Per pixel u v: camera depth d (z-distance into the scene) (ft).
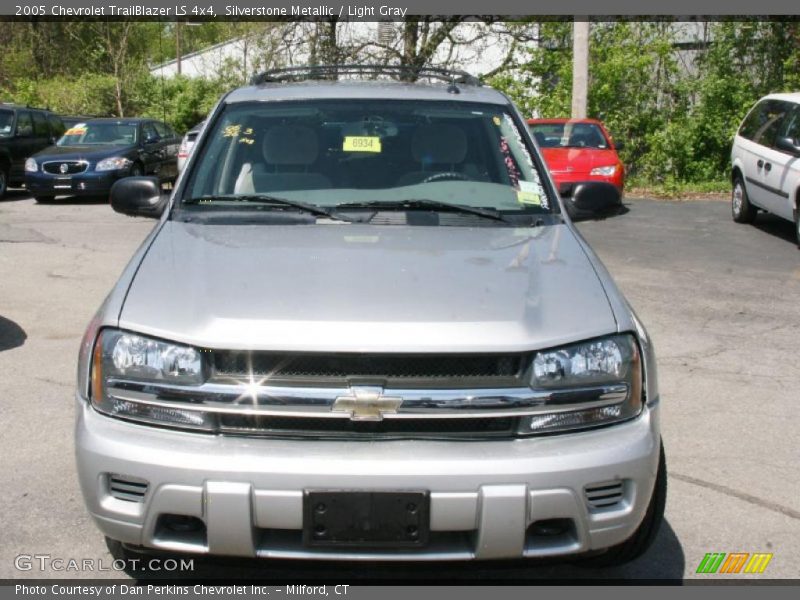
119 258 31.94
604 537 9.27
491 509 8.82
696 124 62.54
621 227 41.55
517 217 12.89
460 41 69.87
